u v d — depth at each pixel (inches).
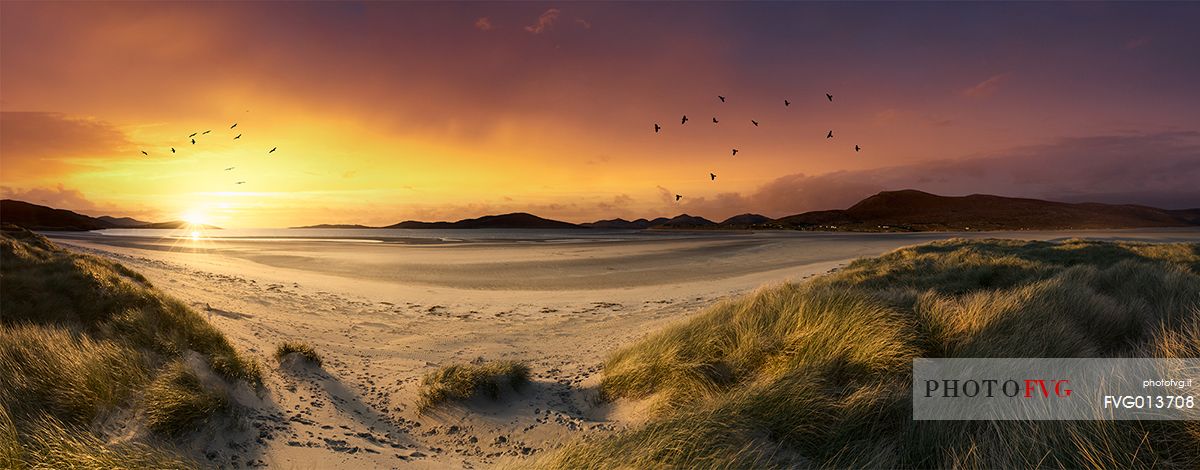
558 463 149.8
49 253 698.8
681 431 156.6
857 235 4074.8
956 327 228.4
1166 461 119.5
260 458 182.1
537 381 329.1
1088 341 205.3
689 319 417.1
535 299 858.8
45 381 189.9
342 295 857.5
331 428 233.5
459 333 553.0
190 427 182.7
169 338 304.0
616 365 310.7
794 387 179.6
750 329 279.9
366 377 354.9
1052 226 7150.6
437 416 263.9
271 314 599.2
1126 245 911.7
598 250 2100.1
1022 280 464.4
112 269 672.4
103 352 229.5
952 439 144.4
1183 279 327.3
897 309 262.8
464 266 1414.9
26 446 143.9
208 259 1560.0
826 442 160.2
